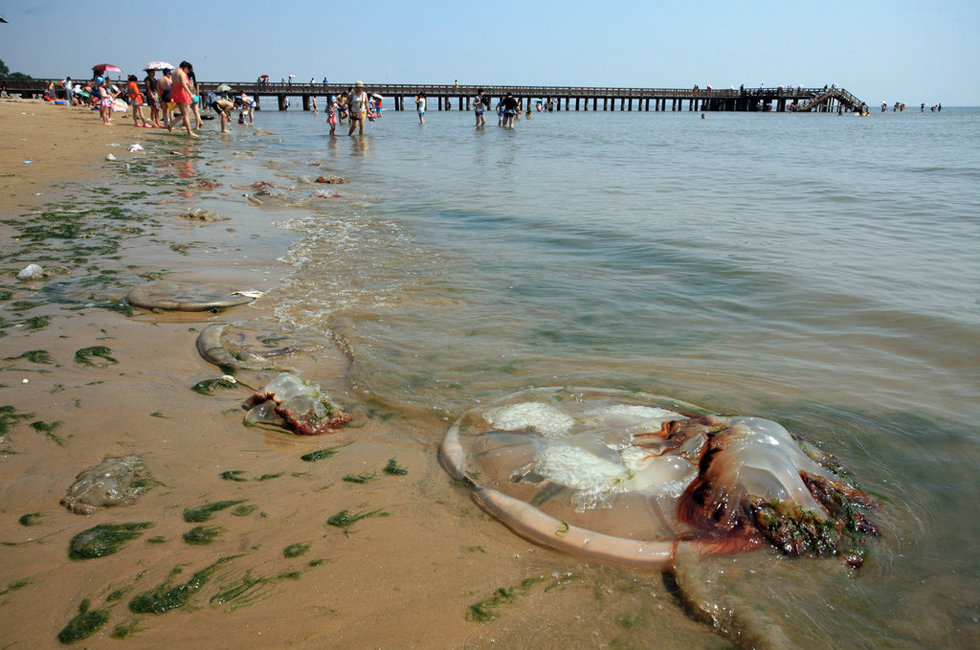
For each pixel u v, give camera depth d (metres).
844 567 2.61
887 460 3.36
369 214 9.89
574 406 3.75
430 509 2.92
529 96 76.00
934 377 4.33
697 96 87.50
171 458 3.26
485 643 2.18
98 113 30.00
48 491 2.94
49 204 9.38
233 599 2.35
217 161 16.33
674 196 12.12
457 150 22.61
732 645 2.21
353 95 27.42
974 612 2.36
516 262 7.16
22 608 2.27
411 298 5.85
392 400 3.93
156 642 2.15
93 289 5.76
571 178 14.88
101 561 2.52
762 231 8.88
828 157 21.14
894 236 8.60
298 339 4.82
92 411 3.66
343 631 2.21
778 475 2.89
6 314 5.09
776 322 5.39
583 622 2.29
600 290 6.19
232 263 6.82
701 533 2.73
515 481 3.06
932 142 29.72
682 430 3.35
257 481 3.11
